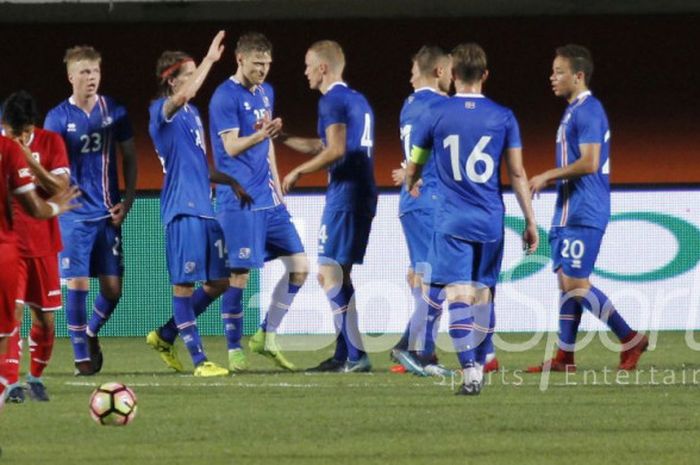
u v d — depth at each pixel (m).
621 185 59.88
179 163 46.22
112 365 49.84
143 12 60.62
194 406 37.97
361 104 47.41
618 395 40.00
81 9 60.56
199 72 45.38
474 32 61.38
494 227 39.28
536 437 32.75
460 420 35.25
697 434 33.22
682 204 59.88
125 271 59.66
